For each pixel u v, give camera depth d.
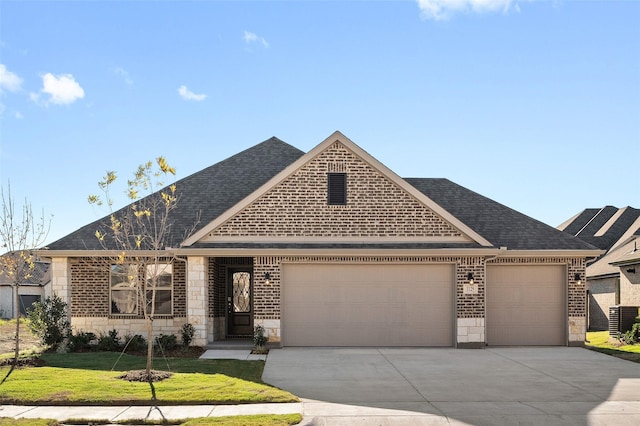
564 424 9.57
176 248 18.36
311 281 18.67
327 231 18.67
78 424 9.52
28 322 18.14
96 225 20.09
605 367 15.03
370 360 15.95
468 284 18.58
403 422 9.56
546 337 19.41
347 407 10.50
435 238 18.77
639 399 11.32
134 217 20.06
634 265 25.55
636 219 37.91
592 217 42.59
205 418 9.56
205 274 18.53
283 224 18.62
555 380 13.23
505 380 13.20
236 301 21.00
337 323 18.59
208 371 13.93
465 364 15.38
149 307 19.39
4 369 13.80
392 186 18.88
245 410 10.20
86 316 19.39
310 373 13.97
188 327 18.14
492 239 19.69
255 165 22.77
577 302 19.34
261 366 14.76
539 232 20.17
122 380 12.41
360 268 18.75
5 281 39.84
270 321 18.28
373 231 18.72
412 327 18.69
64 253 18.66
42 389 11.39
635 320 21.86
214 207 20.66
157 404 10.60
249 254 18.14
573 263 19.45
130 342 17.95
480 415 10.01
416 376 13.62
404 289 18.75
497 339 19.36
